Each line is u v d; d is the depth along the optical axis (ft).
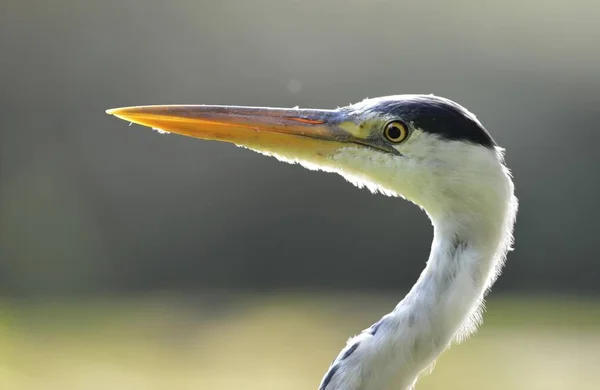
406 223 54.39
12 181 56.44
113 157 57.11
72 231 55.83
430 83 57.36
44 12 59.16
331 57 58.59
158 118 15.97
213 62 59.00
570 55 57.57
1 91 57.72
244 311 50.06
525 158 55.21
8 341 44.57
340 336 45.29
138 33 59.72
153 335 46.11
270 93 58.03
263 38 59.31
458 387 39.37
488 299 52.80
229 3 60.23
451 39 58.49
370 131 15.16
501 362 42.50
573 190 54.75
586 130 55.52
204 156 56.70
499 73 57.36
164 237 55.83
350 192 55.11
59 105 58.08
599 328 47.11
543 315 49.49
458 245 14.57
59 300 52.65
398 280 54.03
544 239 54.49
